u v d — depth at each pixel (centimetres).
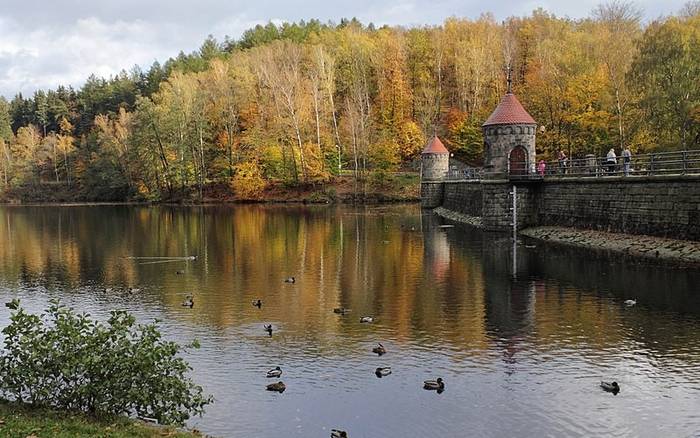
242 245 4522
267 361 1847
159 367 1335
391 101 10700
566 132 7306
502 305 2470
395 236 4794
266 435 1370
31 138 13700
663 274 2895
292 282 3033
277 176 9831
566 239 4122
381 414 1468
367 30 14662
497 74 10494
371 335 2095
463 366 1780
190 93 10306
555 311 2355
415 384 1647
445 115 10694
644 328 2100
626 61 6938
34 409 1279
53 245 4778
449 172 7731
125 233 5591
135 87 15850
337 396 1575
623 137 6350
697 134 5762
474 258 3603
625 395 1552
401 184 9300
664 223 3428
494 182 4841
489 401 1532
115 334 1312
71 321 1340
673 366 1744
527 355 1864
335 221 6206
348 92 11162
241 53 13262
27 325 1344
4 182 12756
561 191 4459
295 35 15450
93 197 12038
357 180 9475
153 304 2631
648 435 1344
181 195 10388
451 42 11725
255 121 10175
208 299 2703
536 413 1461
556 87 7325
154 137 10531
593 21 11000
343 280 3070
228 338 2086
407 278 3073
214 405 1526
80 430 1155
